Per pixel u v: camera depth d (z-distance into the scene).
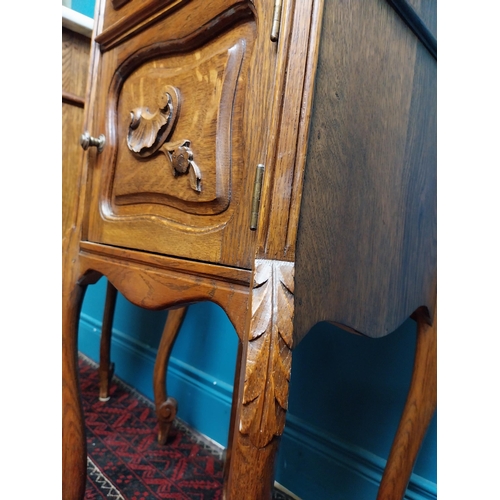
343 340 0.68
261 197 0.30
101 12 0.51
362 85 0.35
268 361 0.27
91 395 1.01
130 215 0.45
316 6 0.29
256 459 0.26
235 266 0.32
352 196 0.35
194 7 0.38
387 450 0.63
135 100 0.45
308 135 0.29
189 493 0.67
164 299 0.38
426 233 0.49
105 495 0.65
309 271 0.31
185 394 0.94
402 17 0.40
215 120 0.35
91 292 1.32
